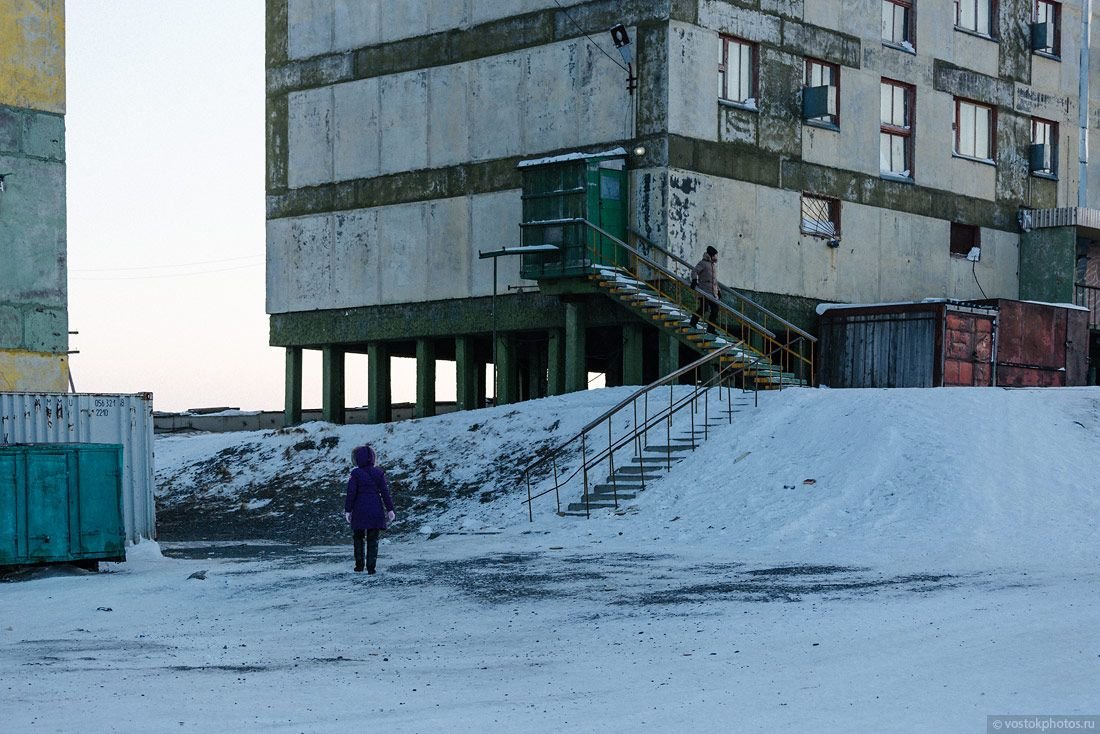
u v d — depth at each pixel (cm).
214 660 1310
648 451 2856
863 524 2233
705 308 3403
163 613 1672
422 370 4131
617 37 3606
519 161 3859
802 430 2722
